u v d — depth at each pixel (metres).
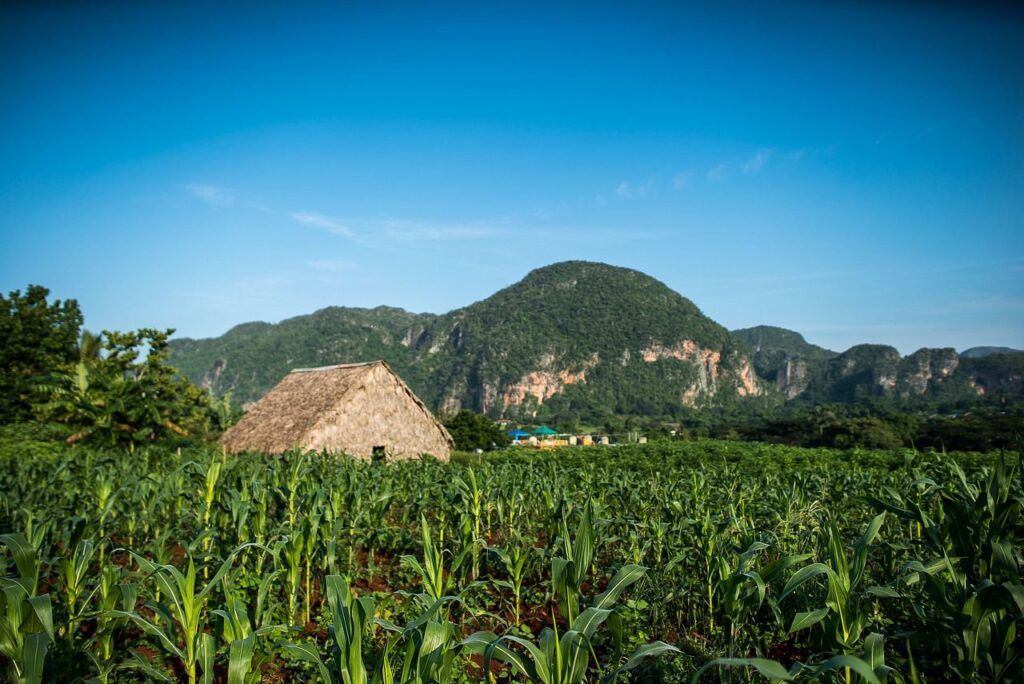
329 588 4.44
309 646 4.28
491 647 3.90
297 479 11.15
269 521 9.70
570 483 14.70
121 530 10.95
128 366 42.97
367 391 27.47
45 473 13.94
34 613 4.34
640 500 11.81
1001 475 5.60
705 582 7.75
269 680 6.09
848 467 23.12
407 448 28.73
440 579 5.97
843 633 4.65
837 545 4.97
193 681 5.03
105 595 5.67
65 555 7.61
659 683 5.95
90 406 28.80
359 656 3.94
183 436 33.44
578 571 5.26
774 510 10.25
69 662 5.00
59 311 43.78
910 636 5.39
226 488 10.16
